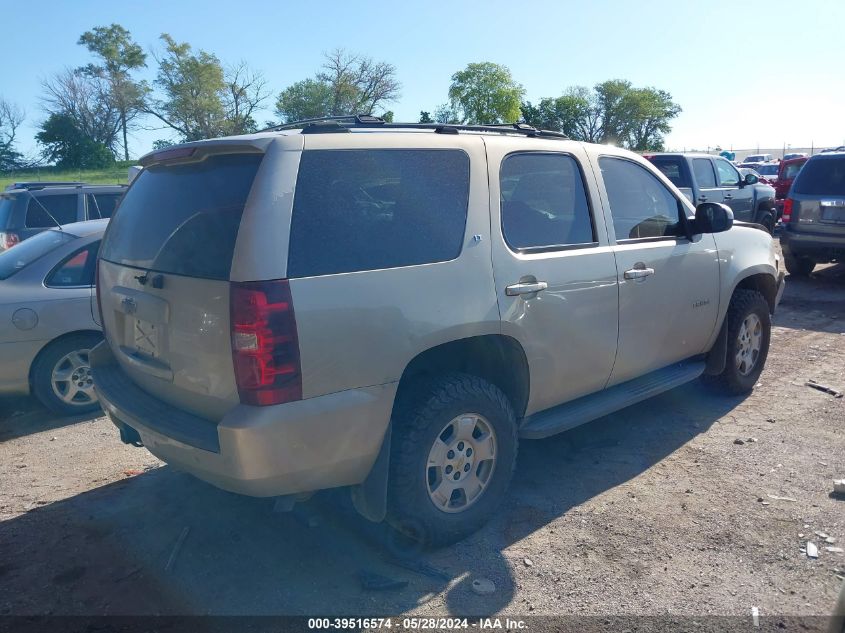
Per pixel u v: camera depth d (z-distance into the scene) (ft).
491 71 216.13
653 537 12.39
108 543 12.48
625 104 229.25
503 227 12.64
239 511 13.53
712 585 11.00
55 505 13.93
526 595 10.85
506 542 12.37
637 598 10.71
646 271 15.12
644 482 14.55
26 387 18.47
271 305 9.69
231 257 9.94
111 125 238.68
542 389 13.41
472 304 11.78
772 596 10.70
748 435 16.92
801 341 25.80
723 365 18.35
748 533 12.45
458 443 12.10
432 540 11.87
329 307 10.16
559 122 229.86
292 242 10.06
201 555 12.07
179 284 10.66
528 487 14.46
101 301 13.67
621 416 18.35
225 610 10.59
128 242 12.66
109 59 232.53
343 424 10.39
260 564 11.78
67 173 200.23
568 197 14.17
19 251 19.77
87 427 18.40
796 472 14.85
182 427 10.70
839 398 19.49
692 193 42.29
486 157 12.61
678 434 17.08
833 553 11.79
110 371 13.52
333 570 11.60
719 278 17.49
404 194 11.44
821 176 35.91
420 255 11.32
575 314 13.62
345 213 10.69
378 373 10.67
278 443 9.82
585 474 15.01
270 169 10.17
